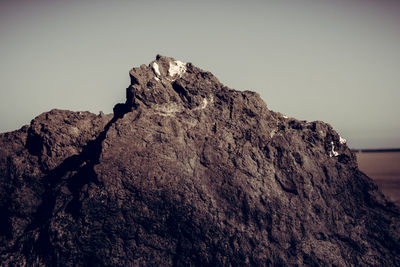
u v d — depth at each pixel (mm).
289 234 29094
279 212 29531
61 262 26875
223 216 28516
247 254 27734
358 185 33469
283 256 28359
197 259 27484
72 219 27734
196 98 32312
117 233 27547
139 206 27922
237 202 29125
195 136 30750
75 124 34594
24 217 31750
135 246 27500
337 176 32844
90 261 27062
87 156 32531
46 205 31359
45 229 27859
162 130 30031
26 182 32719
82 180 30375
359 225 31188
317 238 29766
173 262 27547
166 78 33219
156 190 28250
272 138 32469
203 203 28516
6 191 32750
